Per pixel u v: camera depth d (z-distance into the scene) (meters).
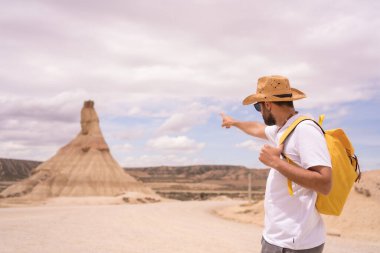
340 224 21.94
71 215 28.17
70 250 11.73
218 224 25.31
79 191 88.69
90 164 97.44
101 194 90.25
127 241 14.11
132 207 47.19
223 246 13.55
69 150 101.81
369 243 17.22
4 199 77.00
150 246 13.03
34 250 11.60
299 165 3.08
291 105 3.35
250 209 34.97
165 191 176.00
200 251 12.34
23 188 88.75
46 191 86.31
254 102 3.41
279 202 3.19
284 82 3.30
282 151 3.16
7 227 17.91
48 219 23.33
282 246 3.13
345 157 3.11
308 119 3.14
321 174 2.89
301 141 3.03
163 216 30.97
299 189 3.11
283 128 3.26
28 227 18.09
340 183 3.06
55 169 95.94
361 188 24.88
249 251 12.62
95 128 107.88
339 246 15.51
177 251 12.20
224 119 4.39
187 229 19.83
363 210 22.81
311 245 3.09
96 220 23.62
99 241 13.89
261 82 3.39
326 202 3.06
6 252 11.23
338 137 3.20
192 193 157.88
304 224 3.07
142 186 101.69
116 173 99.38
